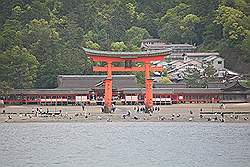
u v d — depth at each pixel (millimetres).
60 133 173500
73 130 181000
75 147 145000
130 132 175000
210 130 179500
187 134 169875
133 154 134000
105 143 152000
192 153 135250
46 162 123625
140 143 151375
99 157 129875
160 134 170375
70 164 121562
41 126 192375
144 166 119375
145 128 185375
